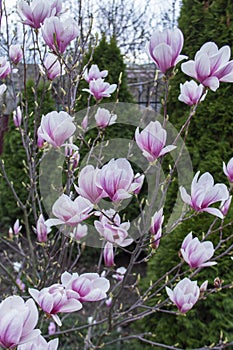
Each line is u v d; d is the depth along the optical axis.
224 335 2.48
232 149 3.25
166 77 1.35
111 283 4.07
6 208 5.82
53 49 1.51
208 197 1.43
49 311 1.19
